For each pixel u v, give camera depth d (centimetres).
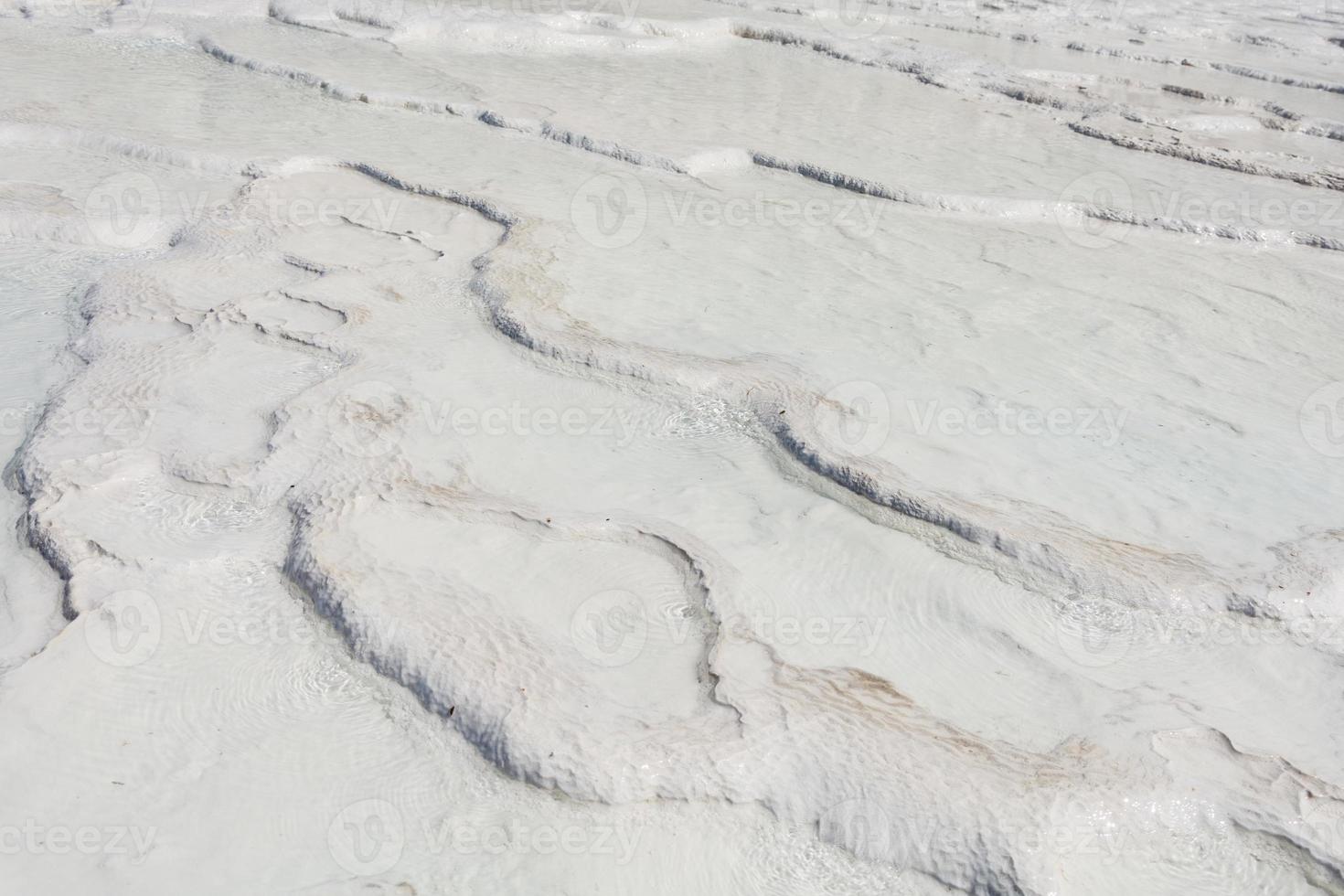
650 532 291
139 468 304
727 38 834
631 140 579
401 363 365
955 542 292
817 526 299
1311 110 694
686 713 234
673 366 363
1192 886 208
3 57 683
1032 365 382
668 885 203
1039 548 285
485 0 859
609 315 399
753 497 310
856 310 416
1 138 542
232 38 744
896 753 226
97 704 232
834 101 689
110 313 385
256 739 228
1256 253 500
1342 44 880
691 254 459
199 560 273
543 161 559
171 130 563
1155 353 397
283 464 309
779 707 236
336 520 286
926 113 677
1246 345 409
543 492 306
